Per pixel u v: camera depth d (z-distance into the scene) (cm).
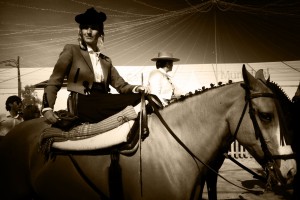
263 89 225
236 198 580
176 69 1742
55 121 255
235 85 241
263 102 218
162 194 226
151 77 500
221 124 239
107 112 255
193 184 233
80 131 250
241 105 230
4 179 286
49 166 258
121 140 233
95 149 240
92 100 261
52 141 255
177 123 248
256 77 250
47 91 258
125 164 236
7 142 295
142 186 228
